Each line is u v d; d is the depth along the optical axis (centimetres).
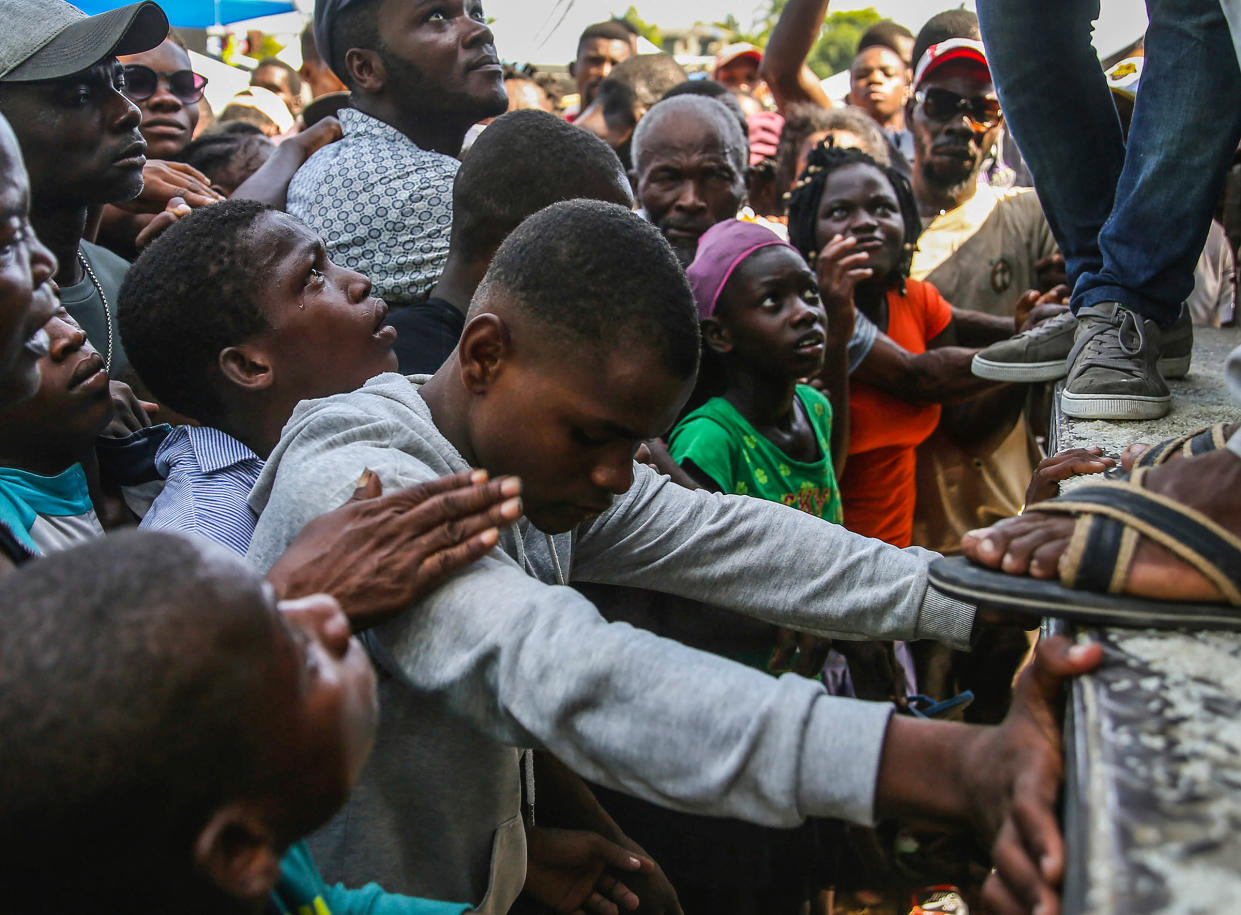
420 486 116
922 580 146
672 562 156
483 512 115
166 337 173
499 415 129
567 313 122
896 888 239
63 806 74
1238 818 73
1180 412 222
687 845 223
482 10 293
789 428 260
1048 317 289
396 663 115
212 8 621
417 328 207
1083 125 239
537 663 104
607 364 122
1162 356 254
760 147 489
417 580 111
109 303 228
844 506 316
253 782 81
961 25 434
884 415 305
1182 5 206
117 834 77
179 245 173
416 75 272
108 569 77
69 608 75
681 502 158
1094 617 101
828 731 97
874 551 151
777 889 233
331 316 176
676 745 99
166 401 182
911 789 96
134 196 222
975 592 106
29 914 79
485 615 110
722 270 249
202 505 158
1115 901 67
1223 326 385
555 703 102
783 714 97
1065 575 103
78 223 217
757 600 154
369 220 254
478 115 282
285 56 784
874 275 314
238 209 177
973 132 376
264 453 179
